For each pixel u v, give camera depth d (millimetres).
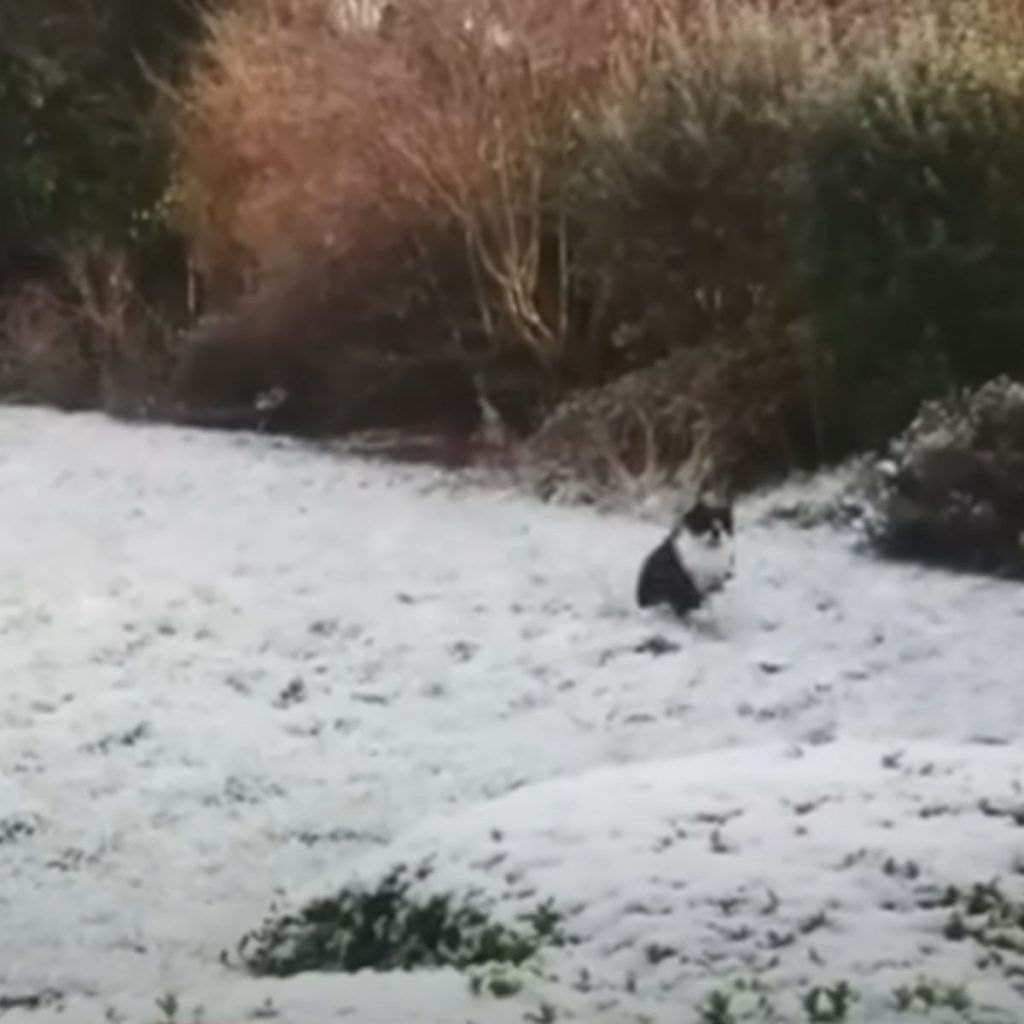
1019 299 16438
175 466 20250
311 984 7051
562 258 19953
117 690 13234
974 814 8094
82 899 9891
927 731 11961
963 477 15117
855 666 13055
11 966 8984
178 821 10969
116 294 24750
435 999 6758
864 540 15477
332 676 13422
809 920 7203
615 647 13641
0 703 13008
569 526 16953
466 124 20656
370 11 22125
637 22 19984
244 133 23031
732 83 18375
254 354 22625
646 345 19344
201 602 15172
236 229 23344
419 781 11469
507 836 8148
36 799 11305
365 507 18062
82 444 21594
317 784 11469
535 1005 6672
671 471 17734
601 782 8734
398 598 15016
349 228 21750
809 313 17203
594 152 19125
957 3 18016
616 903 7410
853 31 18734
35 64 26328
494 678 13219
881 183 16734
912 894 7375
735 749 10422
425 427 21281
